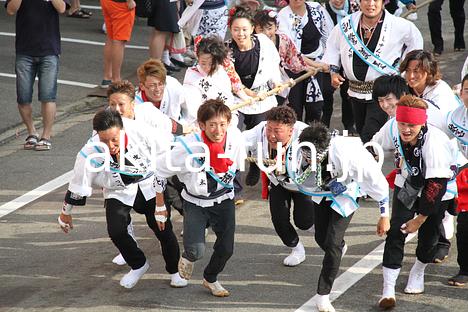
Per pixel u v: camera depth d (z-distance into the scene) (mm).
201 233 18641
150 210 19328
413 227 18141
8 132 31156
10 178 27094
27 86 29422
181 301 19188
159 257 21609
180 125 20562
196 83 22953
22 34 29109
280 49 25938
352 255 21297
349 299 19078
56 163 28344
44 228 23469
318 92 27188
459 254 19516
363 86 24500
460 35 39938
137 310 18797
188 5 35188
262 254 21578
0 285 20172
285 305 18875
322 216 18703
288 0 28625
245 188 26000
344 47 24594
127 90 19125
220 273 20531
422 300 19000
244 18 23812
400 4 39188
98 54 39844
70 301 19312
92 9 48000
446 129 19125
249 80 24203
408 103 17625
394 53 24172
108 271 20875
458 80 35625
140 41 42125
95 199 25516
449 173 17859
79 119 32562
